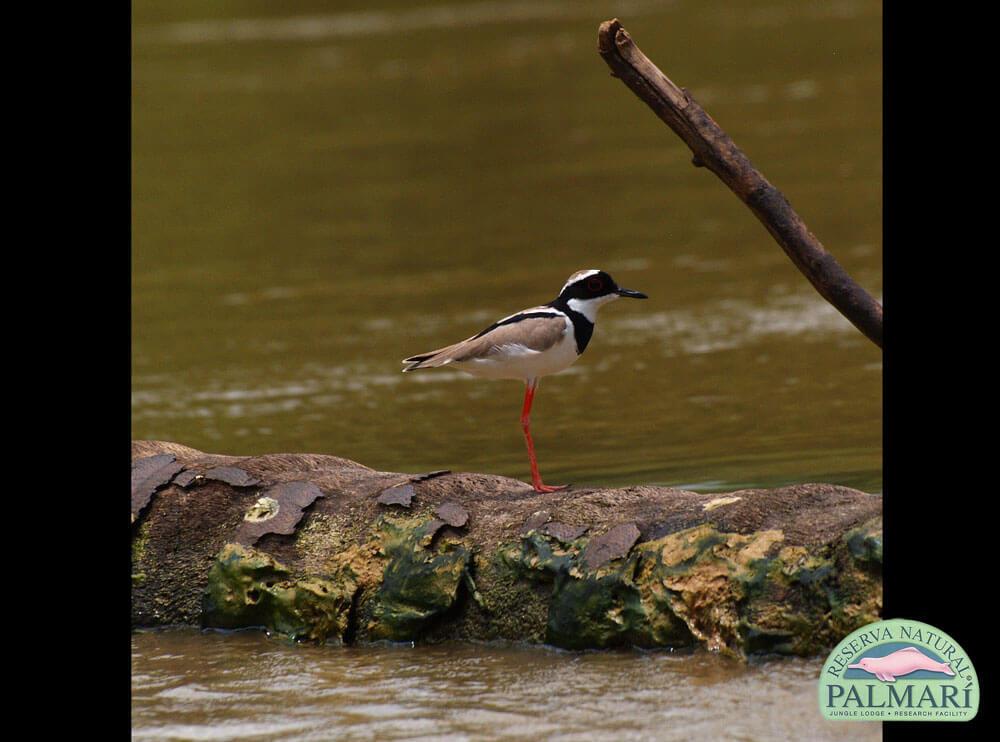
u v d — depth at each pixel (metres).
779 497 9.57
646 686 8.78
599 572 9.46
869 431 14.69
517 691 8.91
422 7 53.44
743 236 24.67
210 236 26.42
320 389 17.84
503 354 11.41
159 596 10.67
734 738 8.02
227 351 19.73
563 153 31.42
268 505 10.73
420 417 16.53
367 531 10.36
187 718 8.87
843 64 37.38
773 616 8.95
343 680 9.34
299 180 30.19
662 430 15.30
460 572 9.92
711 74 37.50
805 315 20.14
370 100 37.38
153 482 11.00
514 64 41.25
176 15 52.03
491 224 26.25
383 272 23.58
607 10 49.72
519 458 14.58
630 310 21.02
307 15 52.16
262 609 10.34
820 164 27.98
